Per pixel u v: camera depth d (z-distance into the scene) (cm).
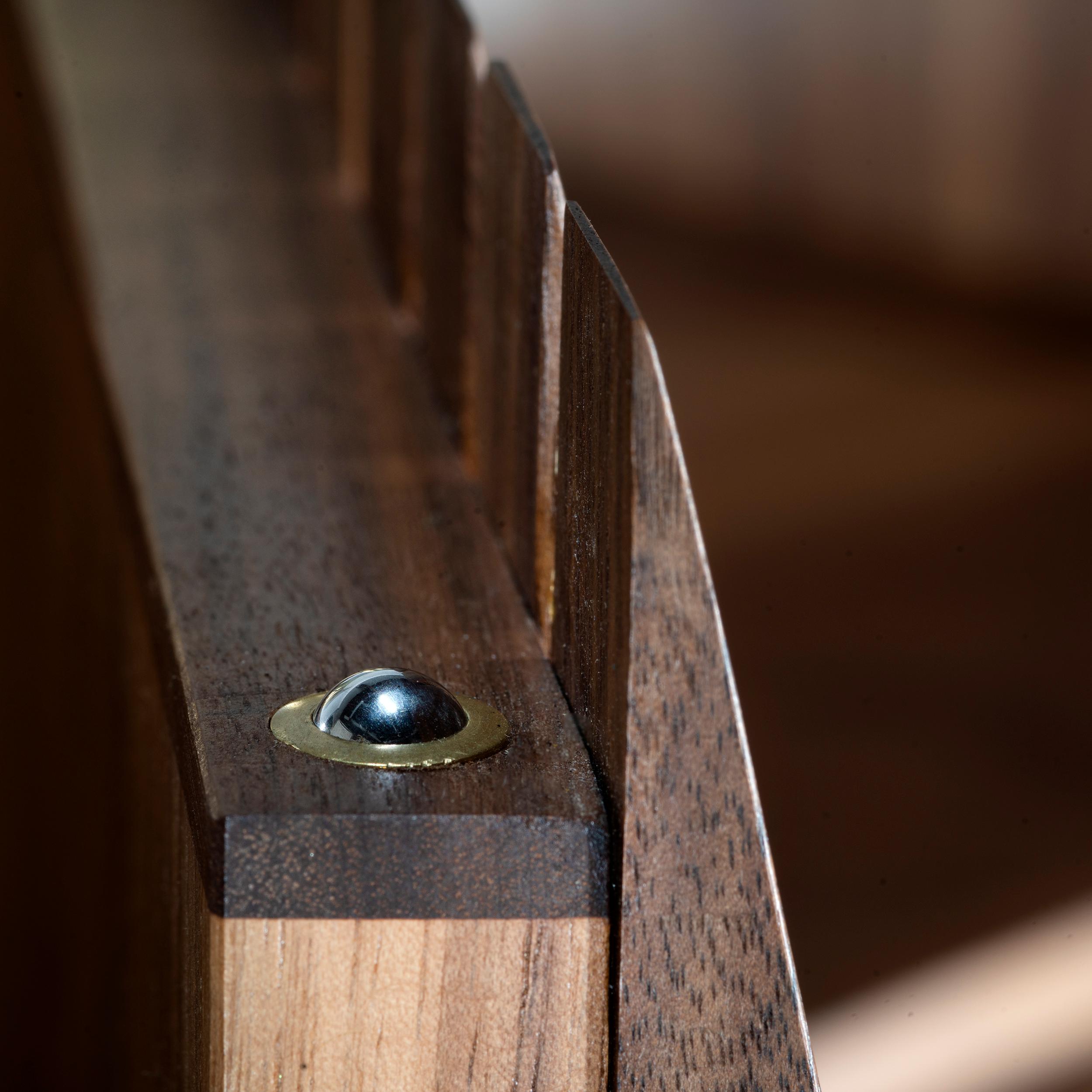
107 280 31
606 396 19
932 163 56
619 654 19
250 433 25
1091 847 41
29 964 32
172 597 22
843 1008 38
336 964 19
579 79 62
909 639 47
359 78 35
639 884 19
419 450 25
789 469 53
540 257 22
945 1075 36
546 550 22
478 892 19
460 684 21
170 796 21
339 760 20
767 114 60
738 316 59
